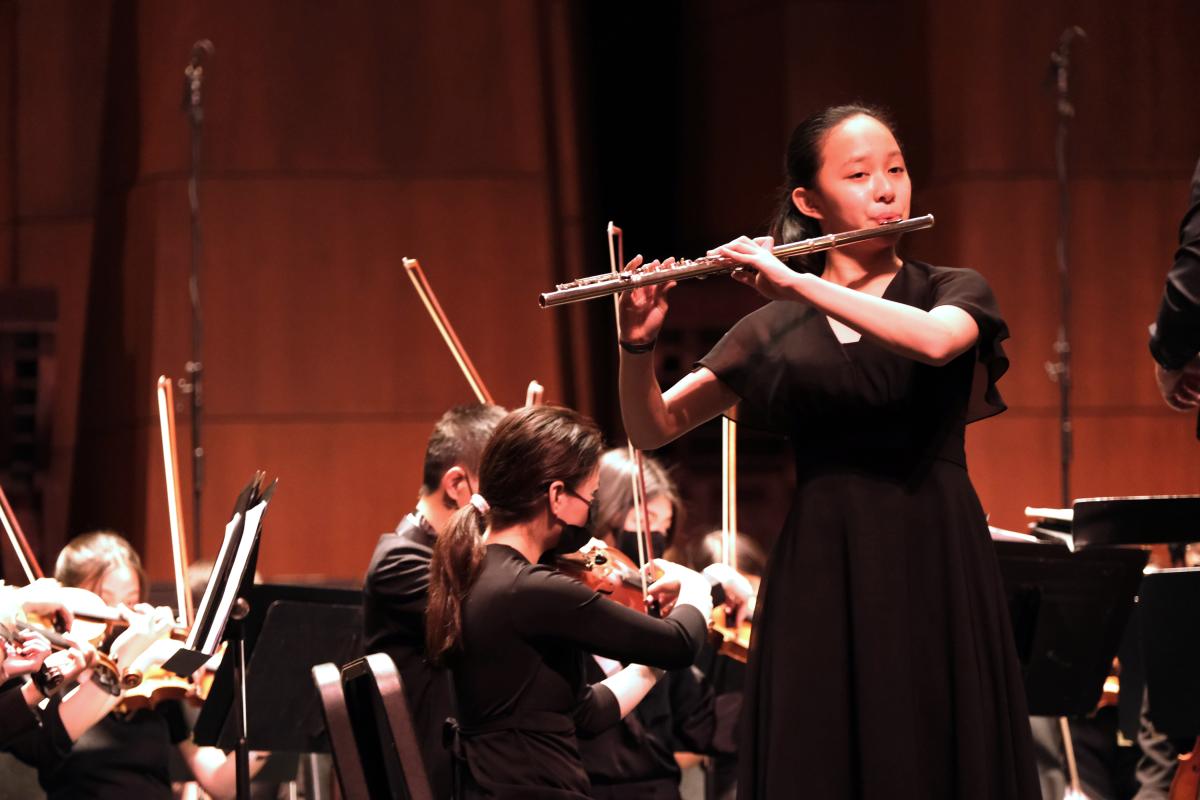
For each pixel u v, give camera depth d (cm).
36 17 3262
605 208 3562
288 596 1245
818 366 733
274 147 2950
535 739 862
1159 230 2905
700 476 3309
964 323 689
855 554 712
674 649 897
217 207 2933
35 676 1115
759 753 732
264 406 2917
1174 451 2883
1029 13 2903
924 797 694
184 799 1611
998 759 698
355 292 2953
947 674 701
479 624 869
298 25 2962
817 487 733
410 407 2948
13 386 3120
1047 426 2866
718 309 3306
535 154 3008
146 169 2961
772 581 743
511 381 2973
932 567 710
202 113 2938
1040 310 2881
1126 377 2895
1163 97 2920
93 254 3102
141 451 2917
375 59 2980
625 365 768
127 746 1385
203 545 2877
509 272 2988
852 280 755
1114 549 1082
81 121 3247
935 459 721
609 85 3569
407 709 752
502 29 3008
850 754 705
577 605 867
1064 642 1094
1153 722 937
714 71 3416
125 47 3050
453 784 886
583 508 916
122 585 1405
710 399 781
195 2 2945
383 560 1105
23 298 3122
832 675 711
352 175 2967
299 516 2909
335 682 752
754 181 3309
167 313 2911
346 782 730
